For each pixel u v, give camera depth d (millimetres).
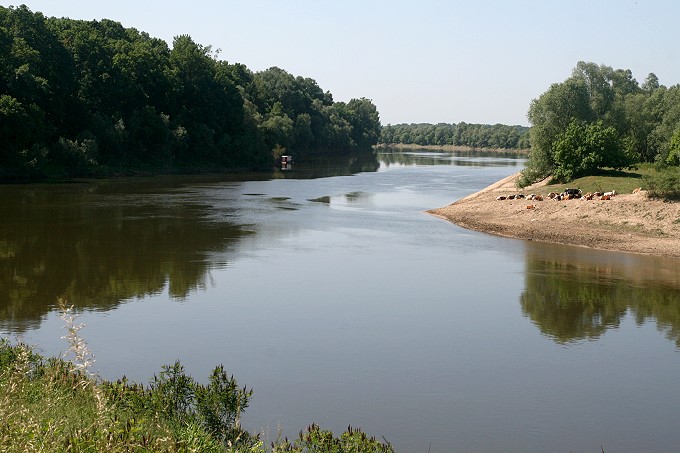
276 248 43250
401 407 19219
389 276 36125
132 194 71375
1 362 14492
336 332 26031
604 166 71125
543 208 58250
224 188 81250
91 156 86875
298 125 157750
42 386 12992
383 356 23484
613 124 89188
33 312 27391
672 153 75500
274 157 130500
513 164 154625
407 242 47094
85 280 33094
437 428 17906
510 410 19219
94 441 9023
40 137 81750
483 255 42844
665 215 50688
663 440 17500
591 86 90438
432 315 28797
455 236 50156
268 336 25297
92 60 96750
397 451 16484
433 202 71500
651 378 21922
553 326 27500
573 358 23734
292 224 53594
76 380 13156
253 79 154500
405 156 198250
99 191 72875
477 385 21031
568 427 18156
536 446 17016
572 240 47969
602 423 18469
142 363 21953
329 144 178125
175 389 13836
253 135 121125
